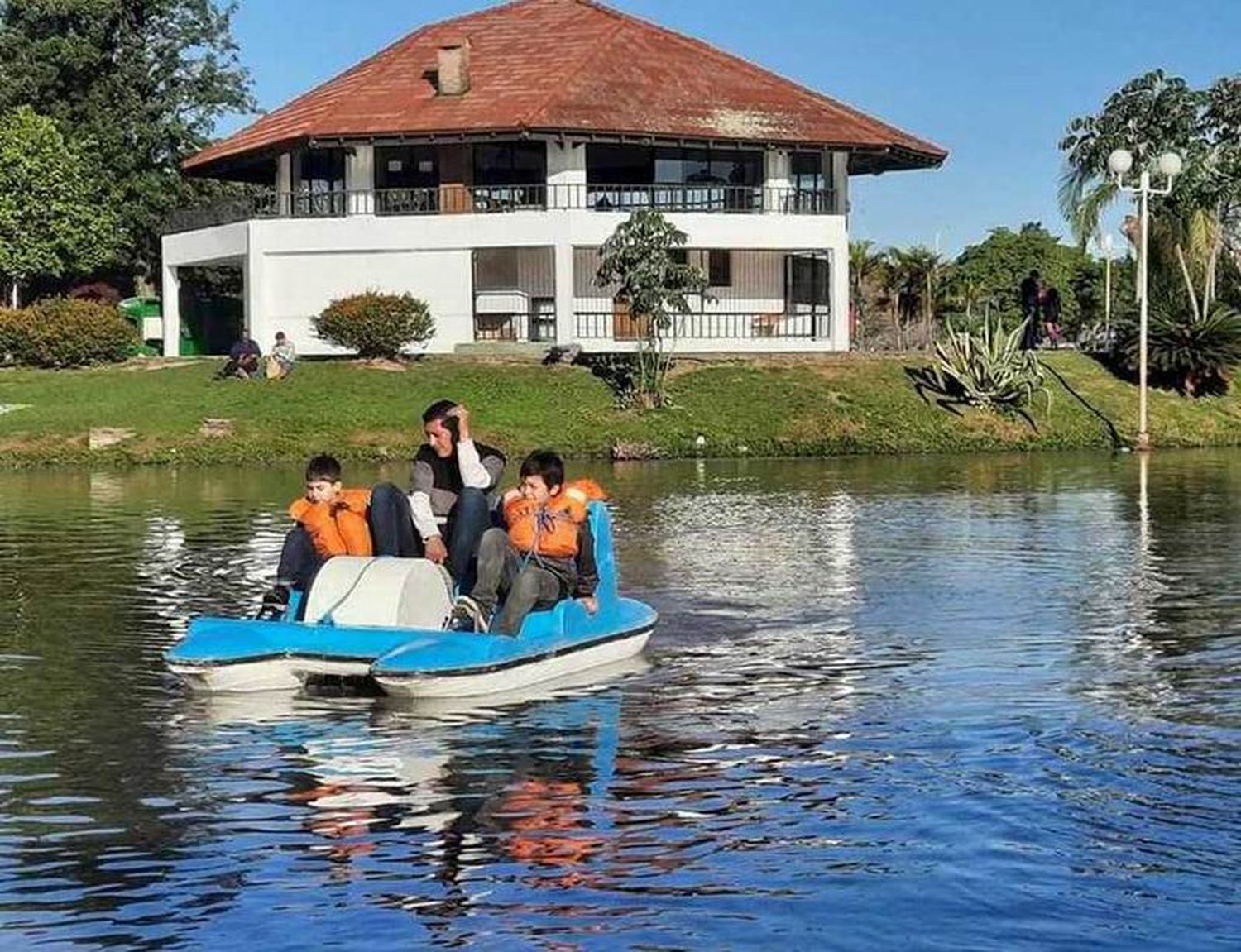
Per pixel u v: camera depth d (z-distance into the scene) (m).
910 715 10.71
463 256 48.53
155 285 69.94
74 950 6.74
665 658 12.77
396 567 11.92
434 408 12.95
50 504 26.62
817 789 8.91
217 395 40.69
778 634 13.94
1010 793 8.77
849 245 52.91
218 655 11.34
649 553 19.39
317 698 11.30
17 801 8.79
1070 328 72.69
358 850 7.92
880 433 40.31
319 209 50.44
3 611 15.30
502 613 11.97
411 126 48.34
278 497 27.84
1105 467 34.25
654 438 38.91
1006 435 41.09
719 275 51.12
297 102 55.50
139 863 7.77
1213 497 27.00
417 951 6.68
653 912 7.06
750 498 27.14
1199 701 11.09
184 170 56.28
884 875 7.50
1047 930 6.83
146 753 9.80
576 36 54.06
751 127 49.94
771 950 6.65
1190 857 7.70
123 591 16.59
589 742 9.99
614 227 48.03
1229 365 45.34
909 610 15.16
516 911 7.09
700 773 9.25
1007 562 18.55
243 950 6.71
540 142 49.94
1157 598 15.82
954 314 66.25
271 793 8.92
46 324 45.69
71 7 65.62
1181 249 50.84
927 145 54.16
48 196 58.31
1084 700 11.14
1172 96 51.59
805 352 48.12
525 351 47.66
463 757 9.65
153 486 30.44
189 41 68.62
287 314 49.81
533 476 12.38
